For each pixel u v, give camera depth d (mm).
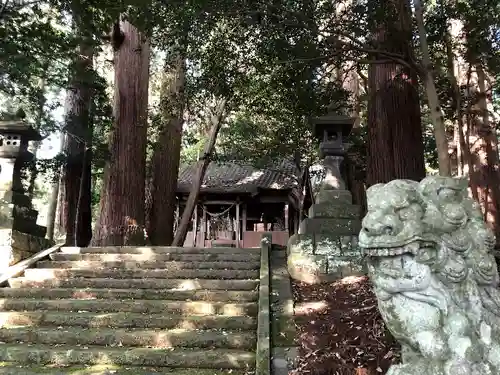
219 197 23562
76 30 9430
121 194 12625
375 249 2441
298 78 8625
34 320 6324
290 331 5402
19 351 5426
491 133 12055
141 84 13656
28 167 11938
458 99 9797
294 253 7559
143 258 8469
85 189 14055
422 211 2498
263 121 17453
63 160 12750
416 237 2377
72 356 5336
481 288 2500
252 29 8523
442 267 2438
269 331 5293
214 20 8305
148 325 6109
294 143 16484
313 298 6578
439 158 6633
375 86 10055
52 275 7828
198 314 6371
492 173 11852
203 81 10750
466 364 2236
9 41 8250
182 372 5020
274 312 5895
